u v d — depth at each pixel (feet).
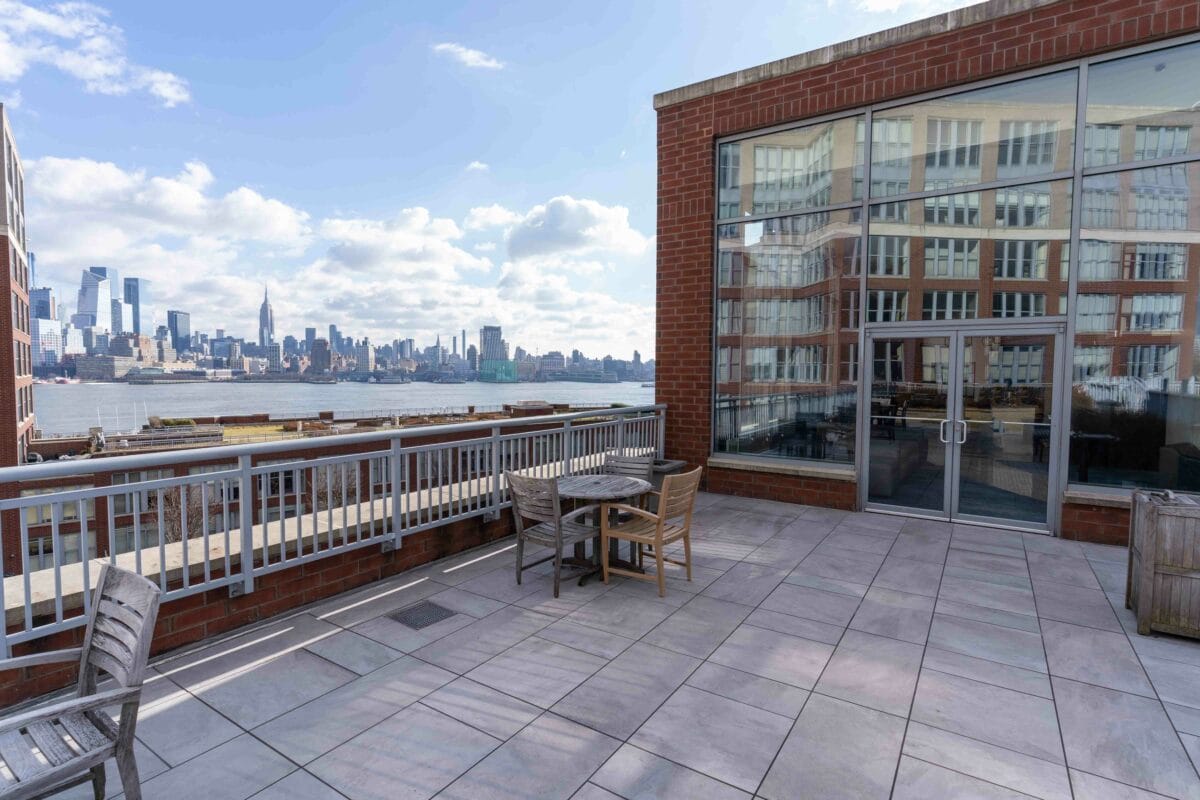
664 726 8.82
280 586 12.79
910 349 21.34
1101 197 18.30
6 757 5.90
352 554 14.28
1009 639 11.78
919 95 20.80
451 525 16.93
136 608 6.54
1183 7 16.57
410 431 15.23
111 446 118.42
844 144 22.36
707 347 25.52
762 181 24.30
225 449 11.41
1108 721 9.00
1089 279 18.52
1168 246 17.54
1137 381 17.99
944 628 12.29
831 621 12.62
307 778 7.64
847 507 22.35
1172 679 10.25
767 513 22.03
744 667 10.62
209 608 11.61
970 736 8.62
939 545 18.06
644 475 17.80
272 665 10.64
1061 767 7.93
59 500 9.36
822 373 23.17
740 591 14.33
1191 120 17.17
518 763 7.96
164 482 10.62
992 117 19.83
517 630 12.14
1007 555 17.11
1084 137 18.45
